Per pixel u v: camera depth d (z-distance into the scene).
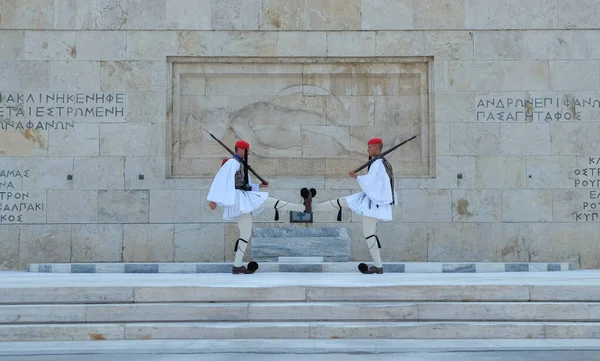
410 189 15.81
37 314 9.14
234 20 16.03
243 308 9.20
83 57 15.91
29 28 15.88
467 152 15.87
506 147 15.88
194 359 7.43
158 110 15.87
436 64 16.00
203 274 13.19
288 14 16.02
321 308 9.20
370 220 12.66
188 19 16.02
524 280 10.71
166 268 14.07
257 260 14.69
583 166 15.83
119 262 15.59
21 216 15.59
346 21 16.03
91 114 15.82
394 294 9.52
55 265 14.41
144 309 9.20
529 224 15.73
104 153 15.77
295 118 16.19
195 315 9.20
